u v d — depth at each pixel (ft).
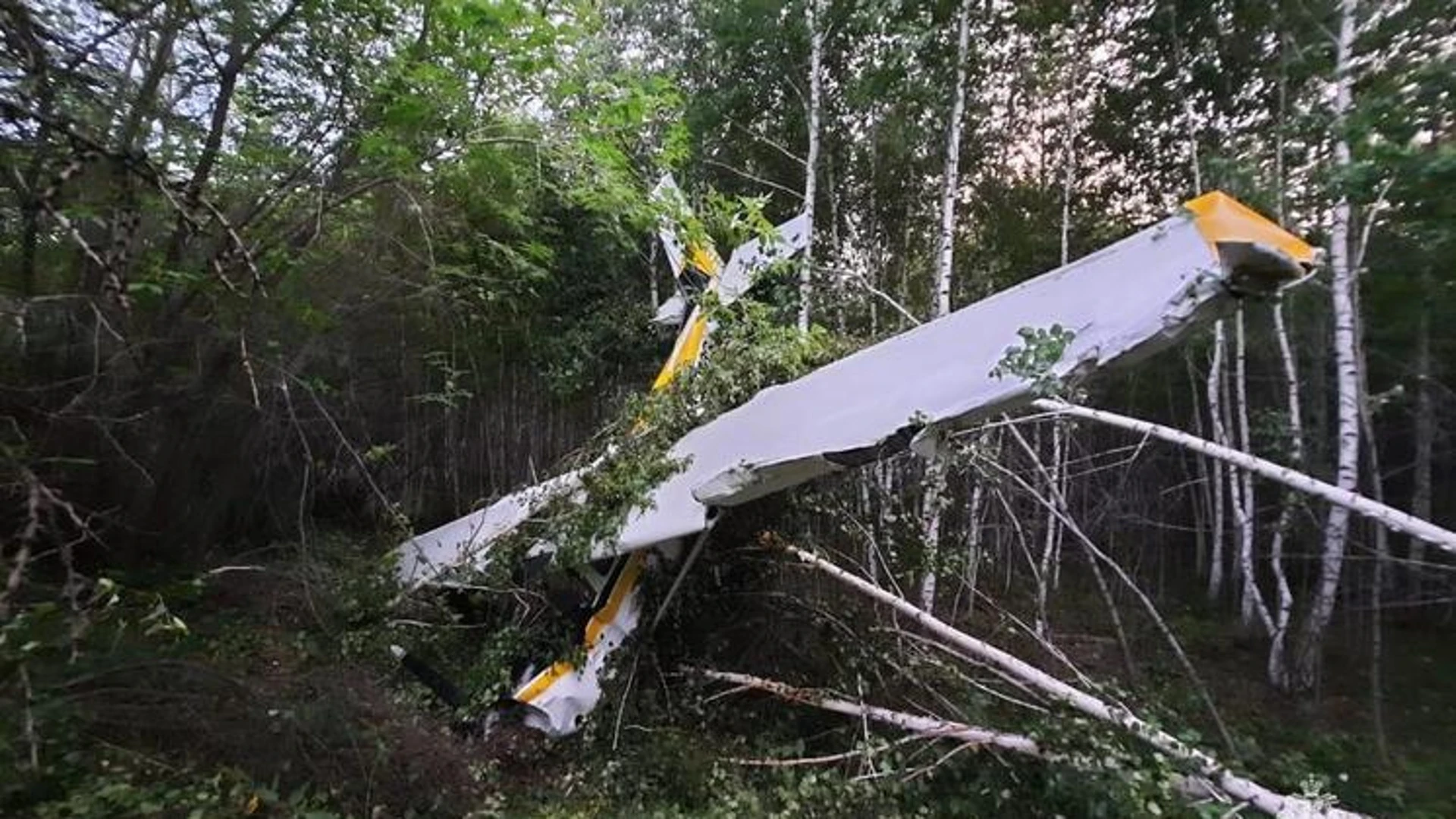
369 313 29.53
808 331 25.90
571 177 25.18
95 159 10.85
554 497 22.06
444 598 23.34
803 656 20.07
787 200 42.78
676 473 19.70
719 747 17.87
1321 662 29.09
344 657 20.58
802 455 15.98
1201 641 32.96
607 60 34.06
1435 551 35.81
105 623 14.67
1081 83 38.91
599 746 18.26
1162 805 14.12
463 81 22.77
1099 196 41.27
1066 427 29.37
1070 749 15.21
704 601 20.99
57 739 12.67
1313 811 13.58
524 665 20.22
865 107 36.86
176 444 22.08
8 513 11.78
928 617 18.01
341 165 22.82
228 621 21.52
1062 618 32.68
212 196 20.11
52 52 13.28
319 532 29.94
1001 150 41.06
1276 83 32.94
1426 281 23.93
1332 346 34.76
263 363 23.34
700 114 39.65
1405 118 18.65
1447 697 27.45
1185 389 43.32
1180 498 44.09
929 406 14.73
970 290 40.96
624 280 41.57
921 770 15.94
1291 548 36.68
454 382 34.27
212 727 13.85
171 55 18.79
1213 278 12.05
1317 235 30.07
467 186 26.63
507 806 15.88
